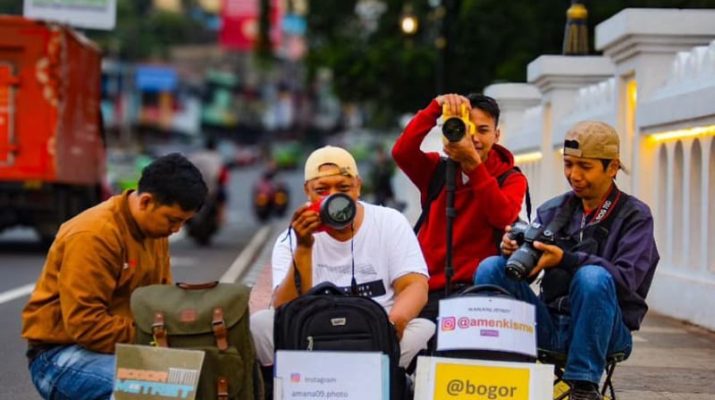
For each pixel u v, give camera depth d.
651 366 13.73
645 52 18.91
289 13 57.44
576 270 9.50
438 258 10.88
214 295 8.40
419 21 49.75
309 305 8.76
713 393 12.25
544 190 25.36
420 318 10.13
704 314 16.69
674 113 17.59
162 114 154.50
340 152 9.70
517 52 41.81
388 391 8.57
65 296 8.73
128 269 8.92
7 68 29.98
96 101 35.16
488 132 10.79
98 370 8.76
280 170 129.88
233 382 8.31
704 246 17.11
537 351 9.84
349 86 50.97
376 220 9.89
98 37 132.12
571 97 24.34
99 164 35.69
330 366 8.45
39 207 30.88
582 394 9.35
